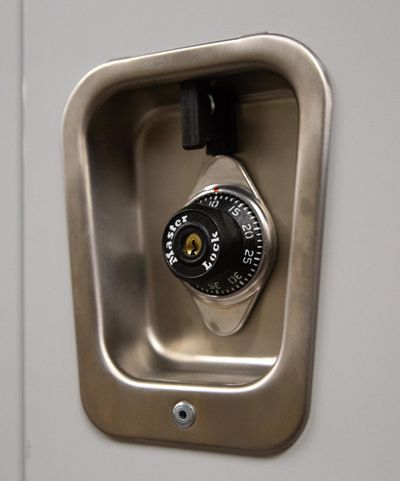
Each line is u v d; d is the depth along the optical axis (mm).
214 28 727
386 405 638
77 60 804
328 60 669
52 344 819
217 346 792
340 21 665
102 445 783
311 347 667
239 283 745
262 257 737
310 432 672
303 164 671
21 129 837
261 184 761
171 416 736
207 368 789
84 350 786
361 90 654
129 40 773
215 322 781
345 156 658
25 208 835
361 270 649
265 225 743
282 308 751
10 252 844
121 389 764
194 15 737
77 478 798
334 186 663
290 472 683
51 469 815
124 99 810
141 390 753
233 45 710
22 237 837
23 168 836
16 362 839
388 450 637
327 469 664
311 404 671
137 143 847
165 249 709
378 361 642
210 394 717
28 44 834
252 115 772
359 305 650
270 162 759
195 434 724
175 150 824
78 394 800
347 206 657
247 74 737
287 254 745
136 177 847
